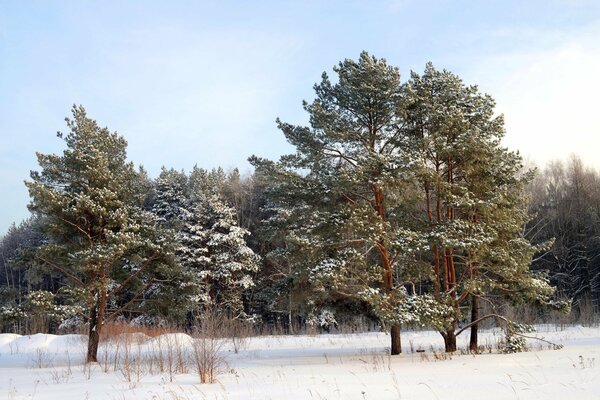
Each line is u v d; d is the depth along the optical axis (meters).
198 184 49.69
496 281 20.34
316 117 18.94
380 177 17.42
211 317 17.38
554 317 38.47
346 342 28.78
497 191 19.88
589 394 8.27
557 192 54.69
